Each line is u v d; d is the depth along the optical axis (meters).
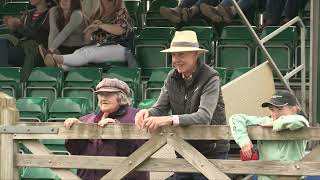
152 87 36.47
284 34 37.72
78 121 21.70
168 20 43.28
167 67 38.53
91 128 21.53
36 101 35.38
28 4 45.72
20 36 41.44
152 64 39.69
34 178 29.00
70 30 39.19
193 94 21.62
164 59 39.59
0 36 41.59
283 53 37.47
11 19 41.09
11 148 22.20
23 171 29.16
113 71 37.22
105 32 38.88
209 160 20.69
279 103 20.86
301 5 39.69
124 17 39.28
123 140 22.11
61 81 37.78
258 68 30.86
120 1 39.25
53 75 37.88
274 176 20.59
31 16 40.50
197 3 41.19
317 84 32.62
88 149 22.39
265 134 20.47
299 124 20.00
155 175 28.89
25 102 35.44
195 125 20.78
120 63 38.91
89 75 37.53
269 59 31.22
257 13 41.56
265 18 40.03
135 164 21.12
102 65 38.84
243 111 30.17
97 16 39.19
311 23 32.59
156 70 36.69
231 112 29.80
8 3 46.59
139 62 39.75
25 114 35.28
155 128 20.59
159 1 44.19
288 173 20.25
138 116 20.80
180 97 21.88
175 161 20.98
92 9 39.44
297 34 39.00
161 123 20.56
